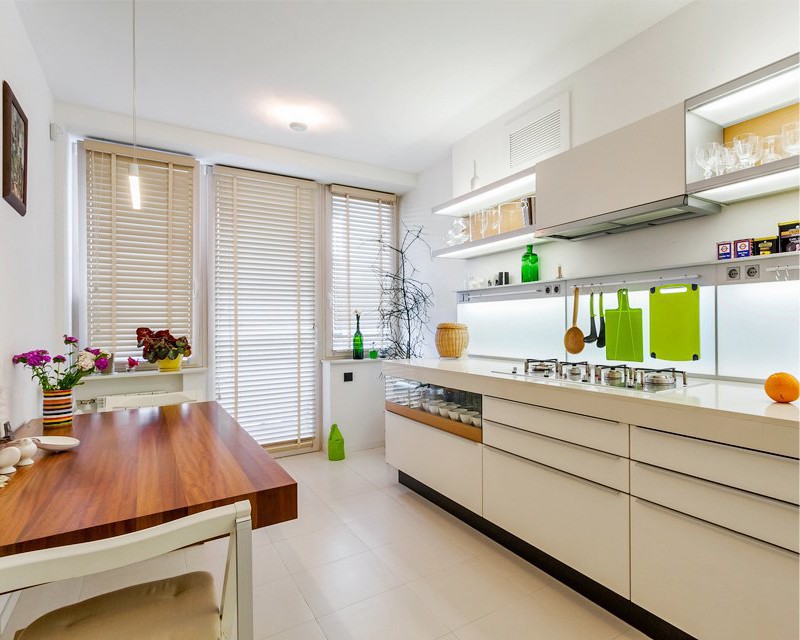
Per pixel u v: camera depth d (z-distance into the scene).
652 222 2.16
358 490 3.11
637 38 2.29
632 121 2.30
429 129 3.37
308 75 2.63
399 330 4.47
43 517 0.98
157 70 2.55
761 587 1.29
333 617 1.76
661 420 1.54
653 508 1.57
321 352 4.20
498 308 3.27
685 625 1.47
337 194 4.29
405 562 2.16
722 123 1.98
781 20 1.77
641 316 2.22
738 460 1.34
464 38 2.30
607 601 1.79
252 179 3.85
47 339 2.61
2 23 1.80
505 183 2.73
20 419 2.01
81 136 3.12
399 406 3.14
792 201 1.77
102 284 3.20
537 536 2.04
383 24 2.18
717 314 1.99
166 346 2.74
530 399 2.07
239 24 2.17
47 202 2.62
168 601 1.12
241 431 1.75
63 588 1.98
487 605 1.83
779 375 1.49
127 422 1.90
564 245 2.75
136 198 2.21
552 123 2.75
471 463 2.44
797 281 1.74
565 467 1.90
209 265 3.66
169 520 1.01
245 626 0.93
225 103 2.95
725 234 1.97
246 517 0.94
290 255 4.03
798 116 1.77
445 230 3.91
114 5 2.02
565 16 2.14
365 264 4.41
